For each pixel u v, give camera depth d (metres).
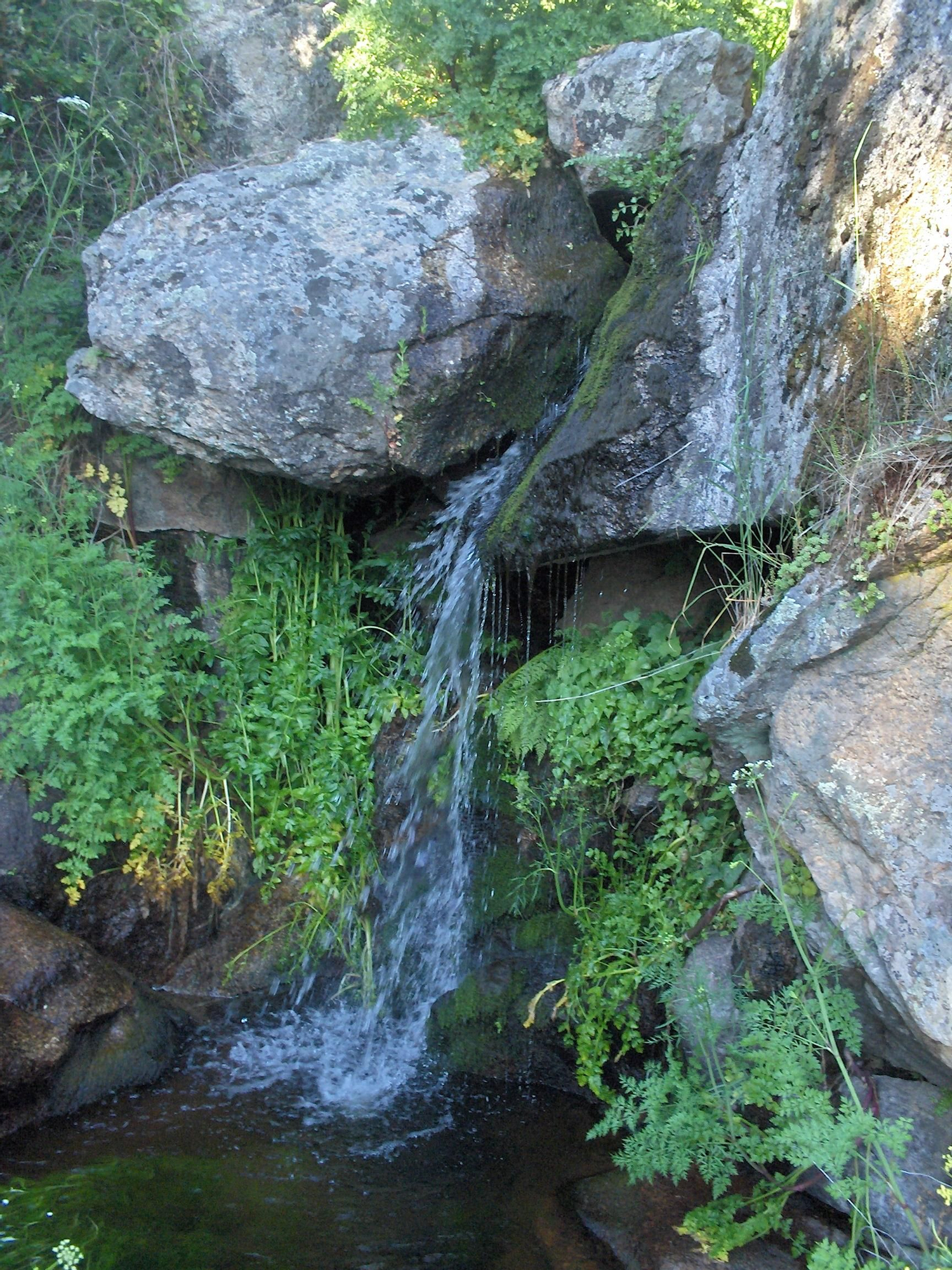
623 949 3.95
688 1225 3.09
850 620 2.92
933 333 2.87
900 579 2.84
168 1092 4.20
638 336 4.12
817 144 3.42
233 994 4.88
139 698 4.82
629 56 4.58
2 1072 3.79
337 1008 4.93
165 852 5.03
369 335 4.66
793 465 3.41
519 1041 4.31
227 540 5.60
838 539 3.05
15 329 5.51
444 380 4.72
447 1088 4.29
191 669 5.52
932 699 2.79
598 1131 3.32
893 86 3.08
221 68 6.38
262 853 5.20
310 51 6.51
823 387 3.28
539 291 4.92
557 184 5.11
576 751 4.41
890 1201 2.86
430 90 5.27
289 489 5.56
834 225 3.29
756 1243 3.06
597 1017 3.91
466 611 5.27
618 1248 3.13
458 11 4.98
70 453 5.32
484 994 4.44
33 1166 3.61
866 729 2.91
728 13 5.23
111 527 5.52
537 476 4.59
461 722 5.29
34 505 5.08
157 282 4.68
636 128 4.59
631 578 4.79
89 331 4.72
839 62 3.35
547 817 4.75
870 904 2.86
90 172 6.07
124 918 4.86
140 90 6.21
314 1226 3.33
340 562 5.78
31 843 4.76
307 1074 4.41
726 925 3.67
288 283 4.67
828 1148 2.70
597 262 5.10
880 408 3.01
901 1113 2.93
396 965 4.96
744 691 3.20
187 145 6.24
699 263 3.99
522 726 4.68
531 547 4.66
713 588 4.42
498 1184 3.61
